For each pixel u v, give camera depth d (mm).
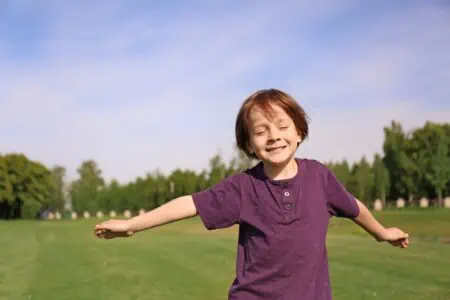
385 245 14094
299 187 2844
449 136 58500
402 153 59656
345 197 2936
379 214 32562
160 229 27312
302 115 2873
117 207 84688
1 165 79750
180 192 76688
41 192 83375
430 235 17219
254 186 2867
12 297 7770
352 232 20500
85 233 22734
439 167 56969
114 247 15289
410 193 60031
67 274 9820
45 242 17391
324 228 2846
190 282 8836
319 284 2764
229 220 2865
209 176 70188
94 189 88312
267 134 2807
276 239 2748
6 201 81000
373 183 61375
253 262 2801
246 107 2879
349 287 7984
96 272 10070
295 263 2734
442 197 58938
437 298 7188
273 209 2793
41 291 8188
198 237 20094
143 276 9523
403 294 7445
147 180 80938
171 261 11734
